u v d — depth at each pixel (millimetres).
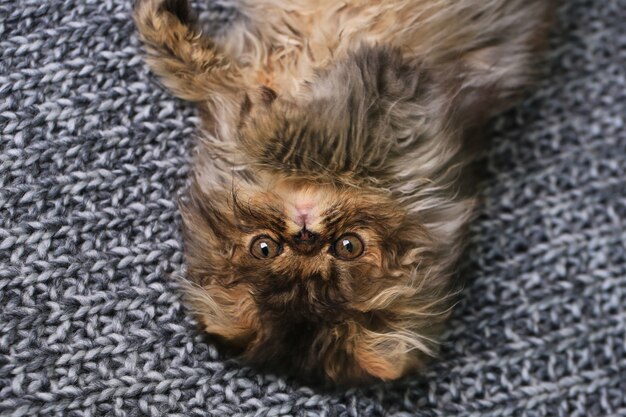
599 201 516
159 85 482
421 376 483
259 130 444
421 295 452
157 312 467
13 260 455
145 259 470
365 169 441
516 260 504
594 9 538
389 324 447
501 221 507
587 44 534
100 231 468
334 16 470
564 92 526
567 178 516
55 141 468
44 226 460
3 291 452
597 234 511
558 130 521
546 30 517
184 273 466
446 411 482
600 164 520
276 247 436
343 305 435
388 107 448
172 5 466
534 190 513
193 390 463
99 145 473
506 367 491
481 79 488
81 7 481
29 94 469
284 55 469
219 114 459
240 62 475
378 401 476
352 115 440
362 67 448
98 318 460
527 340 495
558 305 501
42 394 448
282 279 434
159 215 476
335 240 436
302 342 439
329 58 460
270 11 478
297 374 458
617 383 498
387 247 442
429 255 456
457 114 472
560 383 493
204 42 467
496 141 516
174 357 464
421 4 473
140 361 461
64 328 456
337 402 472
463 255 496
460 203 468
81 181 468
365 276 438
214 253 447
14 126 465
